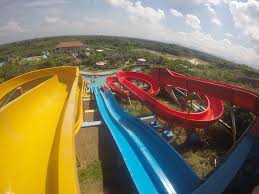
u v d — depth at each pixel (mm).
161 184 23453
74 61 125938
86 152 31125
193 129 34688
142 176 24547
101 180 25906
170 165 26203
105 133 35812
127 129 35750
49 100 34094
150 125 38656
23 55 171375
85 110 46906
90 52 162250
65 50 183750
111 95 53344
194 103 48438
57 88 41000
